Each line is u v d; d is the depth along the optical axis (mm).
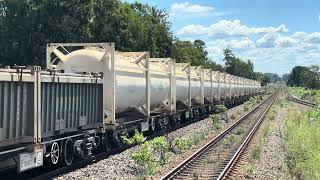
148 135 28453
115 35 53156
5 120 12805
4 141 12781
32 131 13984
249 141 27656
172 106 33000
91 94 18797
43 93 14766
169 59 32625
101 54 21156
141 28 62312
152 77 27969
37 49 46844
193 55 113625
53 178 15430
